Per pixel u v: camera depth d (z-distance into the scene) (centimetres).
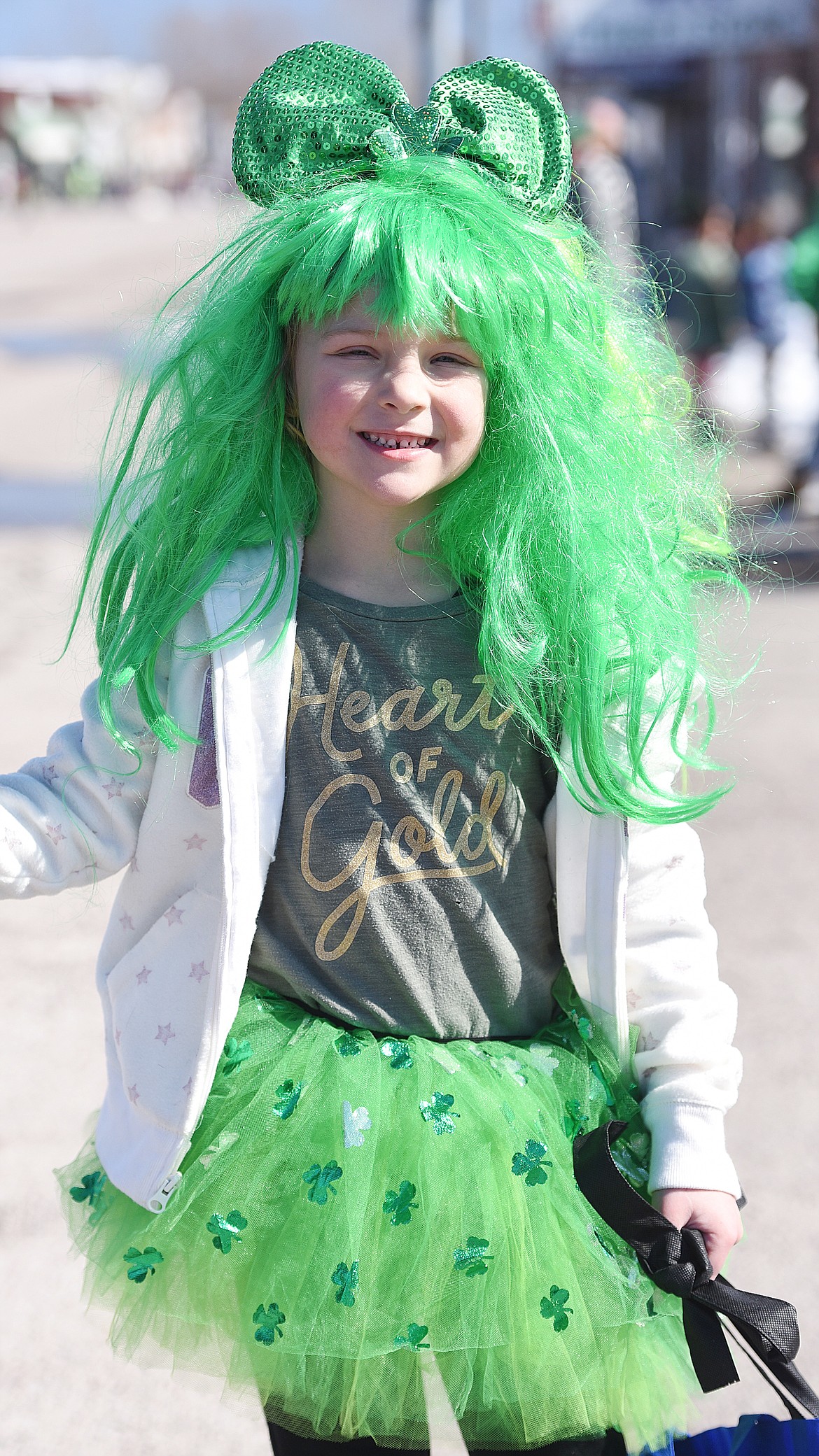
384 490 334
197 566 349
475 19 2983
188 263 455
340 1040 347
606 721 352
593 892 355
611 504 354
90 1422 489
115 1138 357
